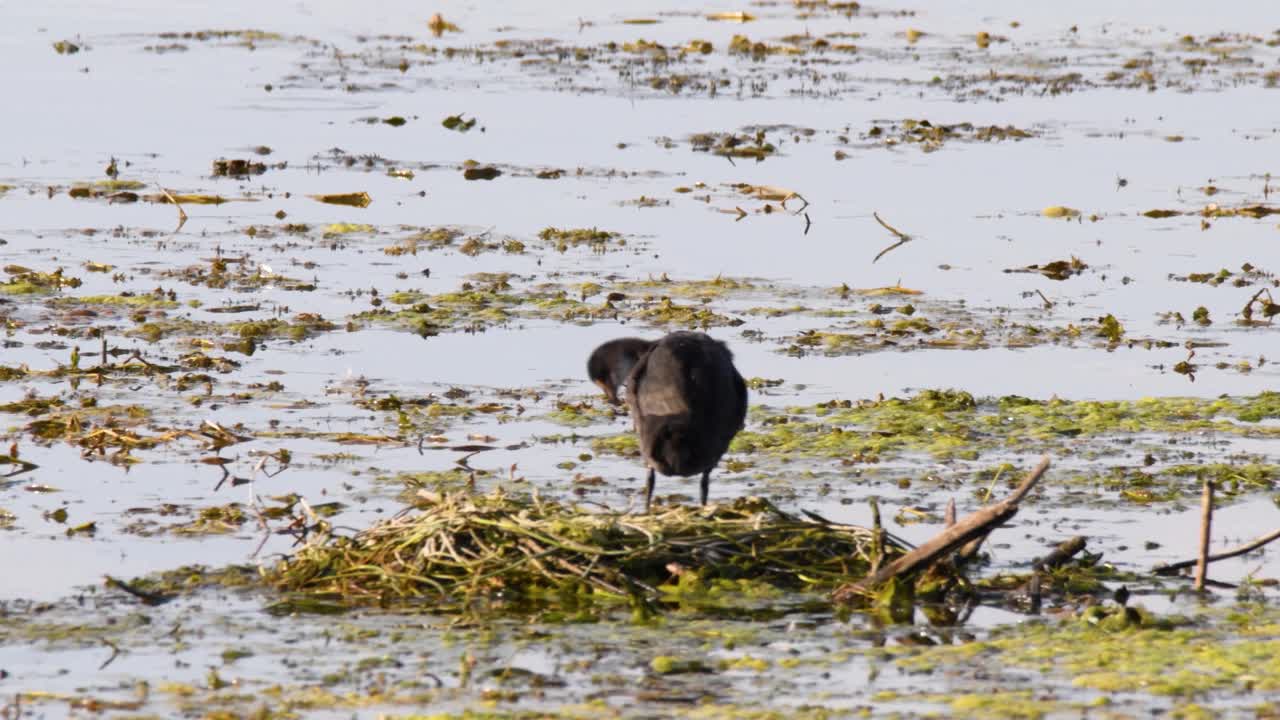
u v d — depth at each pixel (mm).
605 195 27328
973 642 10352
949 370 18094
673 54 41562
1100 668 9812
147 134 31844
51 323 19406
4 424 15484
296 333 19172
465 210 26172
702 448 12500
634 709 9148
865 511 13320
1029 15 49031
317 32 44750
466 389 17047
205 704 9242
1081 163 30094
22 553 12086
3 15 46219
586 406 16469
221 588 11391
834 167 29562
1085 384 17594
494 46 42500
